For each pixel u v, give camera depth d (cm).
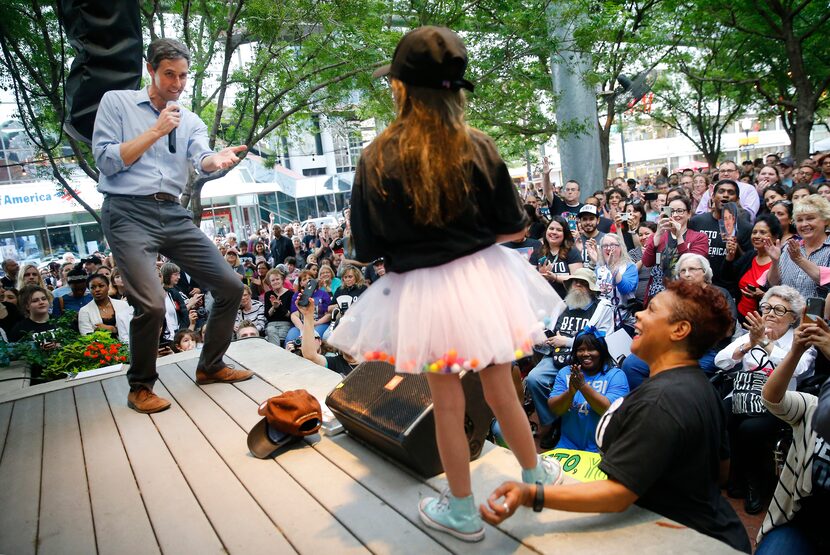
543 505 171
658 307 201
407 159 154
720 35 1592
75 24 434
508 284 170
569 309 485
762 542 238
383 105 781
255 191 2578
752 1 1218
